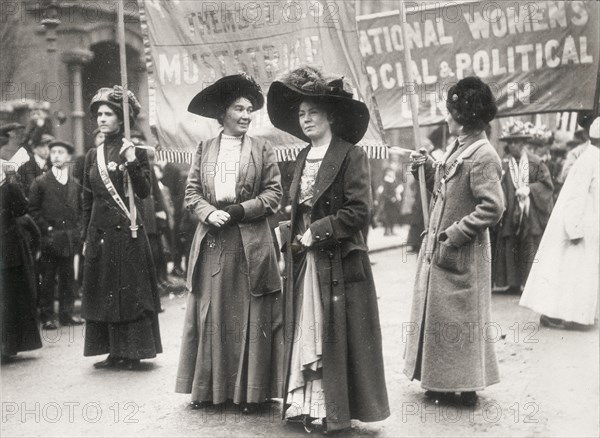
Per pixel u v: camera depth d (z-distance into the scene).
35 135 7.99
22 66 10.00
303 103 4.36
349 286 4.21
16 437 4.30
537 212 8.48
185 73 6.13
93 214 5.70
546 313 6.68
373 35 6.21
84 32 10.18
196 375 4.68
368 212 4.21
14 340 6.00
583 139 10.59
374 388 4.20
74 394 5.10
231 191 4.77
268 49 5.89
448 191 4.73
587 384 5.05
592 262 6.61
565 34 5.76
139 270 5.62
